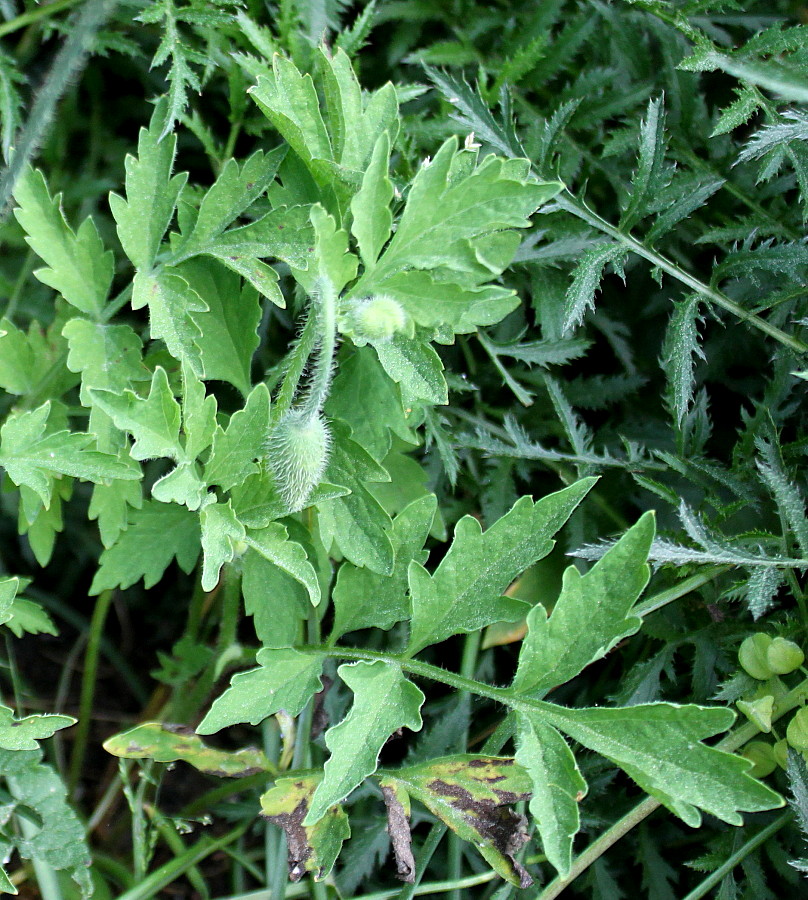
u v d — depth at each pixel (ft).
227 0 1.69
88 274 1.65
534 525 1.55
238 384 1.67
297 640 1.70
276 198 1.65
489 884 1.73
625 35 1.85
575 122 1.84
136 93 2.01
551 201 1.69
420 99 1.88
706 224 1.87
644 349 1.90
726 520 1.75
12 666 1.76
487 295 1.55
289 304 1.83
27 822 1.70
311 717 1.70
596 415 1.91
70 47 1.66
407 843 1.57
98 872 1.79
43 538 1.73
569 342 1.77
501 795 1.56
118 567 1.69
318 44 1.75
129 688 2.03
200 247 1.63
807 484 1.74
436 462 1.82
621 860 1.78
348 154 1.62
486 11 1.88
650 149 1.67
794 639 1.68
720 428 1.88
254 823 1.88
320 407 1.59
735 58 1.71
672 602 1.73
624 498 1.82
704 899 1.75
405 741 1.86
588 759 1.72
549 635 1.53
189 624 1.86
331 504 1.60
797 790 1.59
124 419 1.51
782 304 1.77
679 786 1.48
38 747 1.56
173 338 1.62
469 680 1.56
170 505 1.70
